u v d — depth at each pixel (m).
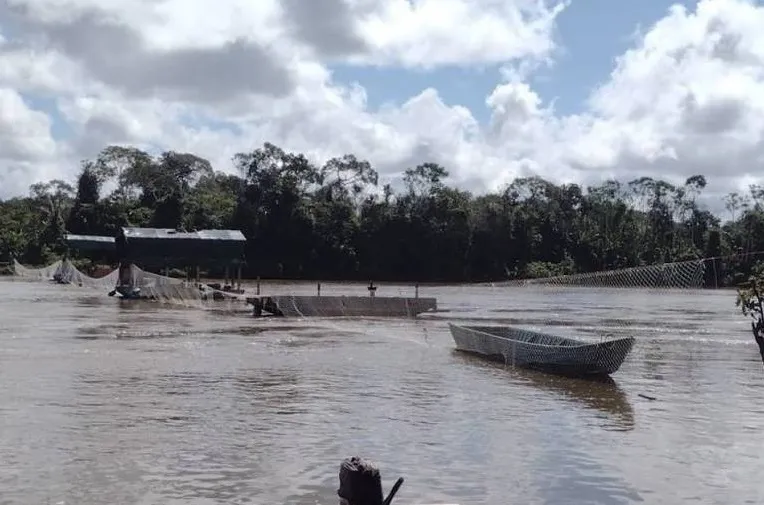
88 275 85.19
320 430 14.58
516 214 115.31
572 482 11.77
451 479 11.77
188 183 124.62
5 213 119.31
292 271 106.62
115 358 23.72
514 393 19.14
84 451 12.80
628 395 19.14
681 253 110.88
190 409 16.22
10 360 22.89
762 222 108.88
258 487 11.16
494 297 74.19
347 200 117.19
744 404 18.00
